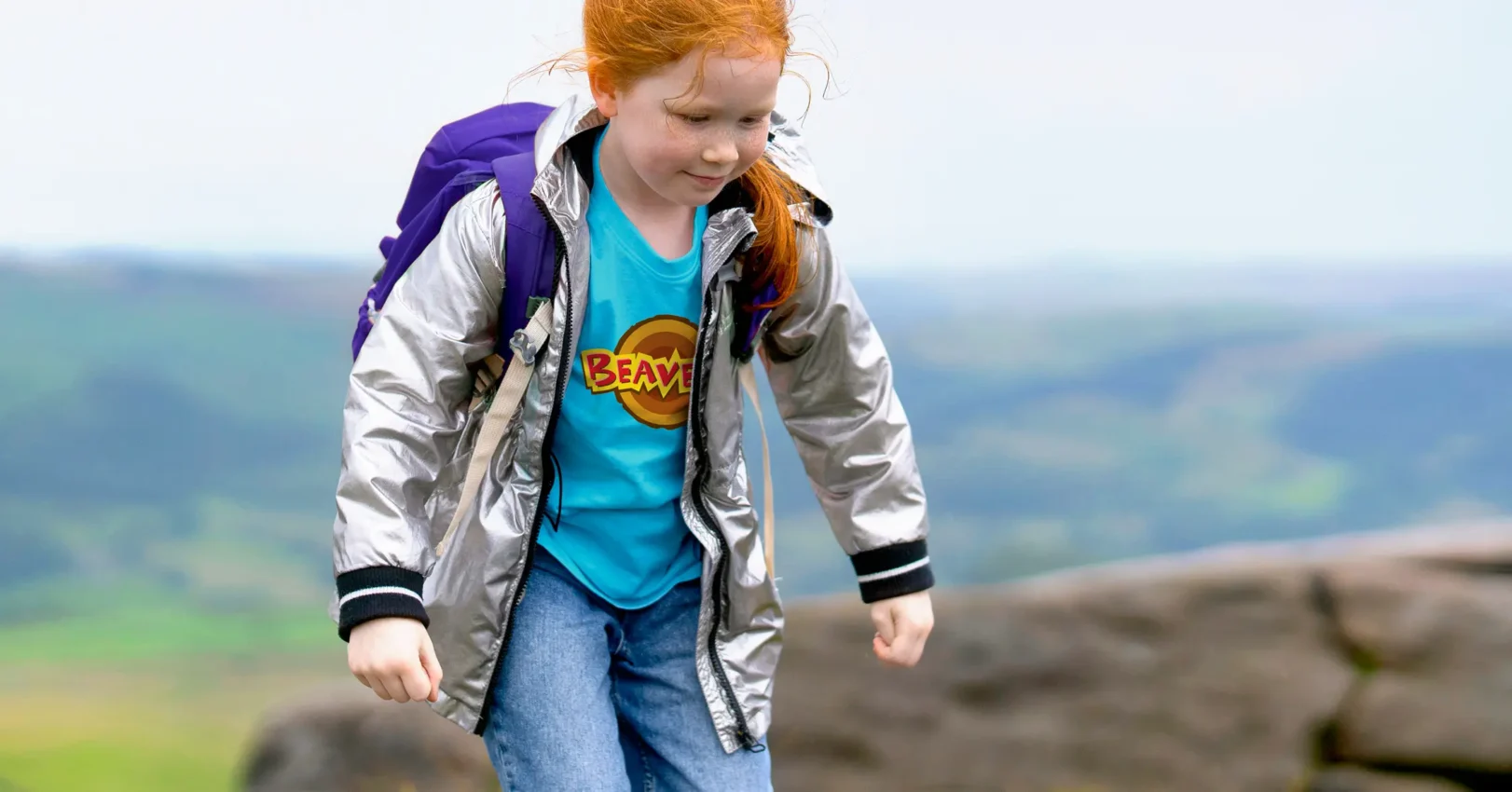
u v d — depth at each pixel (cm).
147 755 2167
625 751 216
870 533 218
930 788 523
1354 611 541
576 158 195
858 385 216
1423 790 506
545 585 201
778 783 528
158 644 2608
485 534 195
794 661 554
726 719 209
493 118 207
